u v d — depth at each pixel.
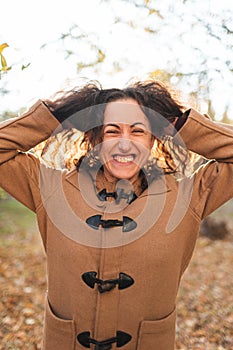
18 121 2.11
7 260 7.94
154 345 2.11
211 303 6.05
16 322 4.95
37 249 8.98
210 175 2.12
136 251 2.03
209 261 8.58
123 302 2.05
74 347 2.12
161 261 2.03
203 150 2.15
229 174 2.09
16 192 2.13
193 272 7.72
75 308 2.08
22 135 2.10
